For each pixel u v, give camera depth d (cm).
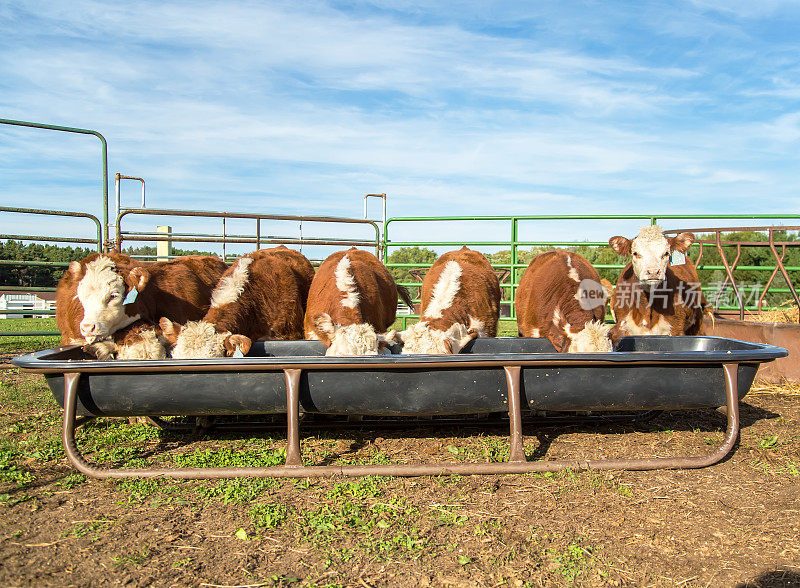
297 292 651
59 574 272
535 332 600
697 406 427
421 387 401
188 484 379
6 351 953
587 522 328
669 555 293
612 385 412
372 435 492
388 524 321
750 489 377
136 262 592
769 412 581
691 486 381
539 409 418
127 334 510
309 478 385
